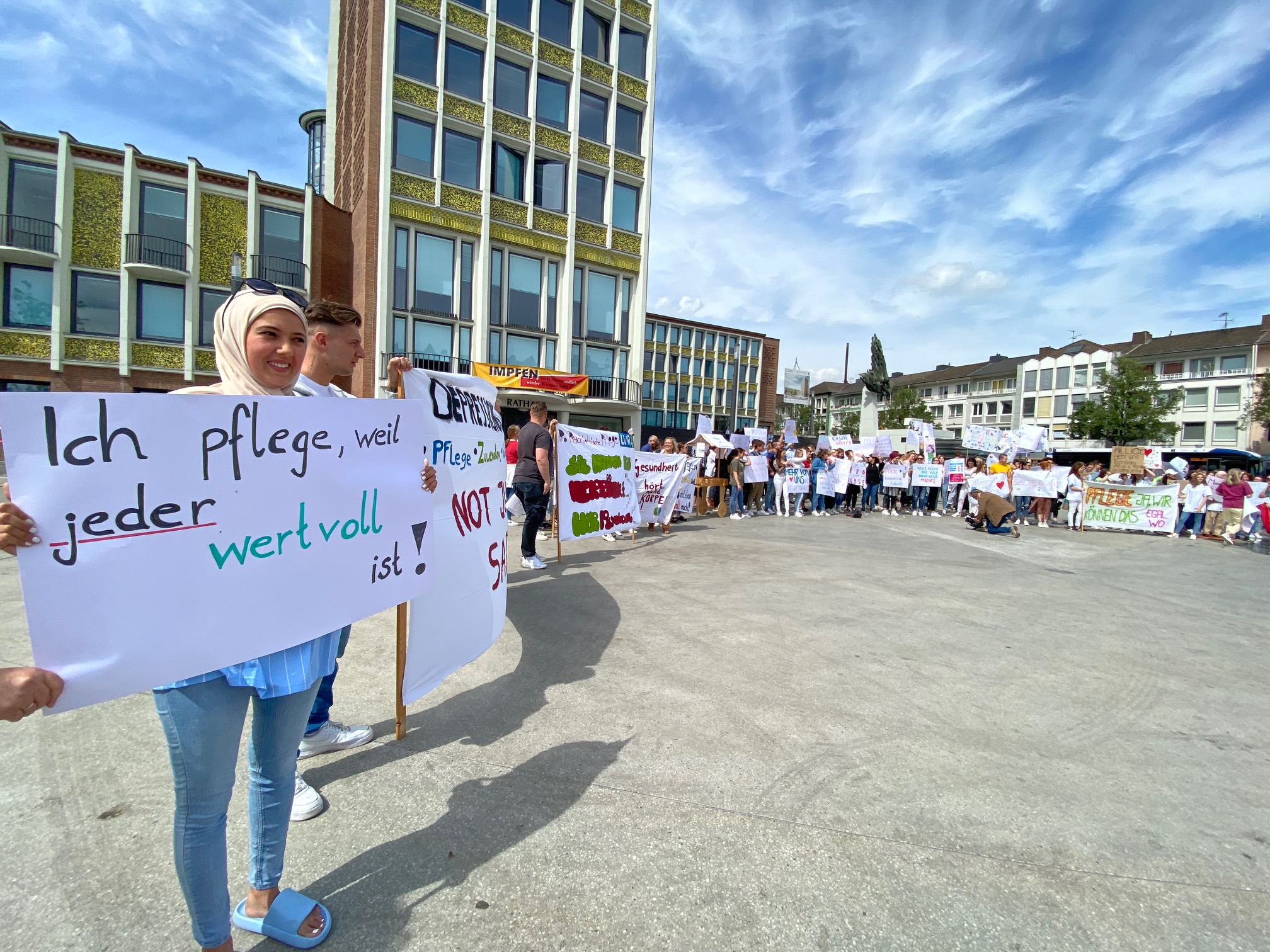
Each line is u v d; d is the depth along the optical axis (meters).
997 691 3.67
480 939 1.72
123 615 1.42
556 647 4.21
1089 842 2.24
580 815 2.31
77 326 19.88
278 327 1.74
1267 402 38.84
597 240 23.52
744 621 4.88
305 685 1.74
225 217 21.30
